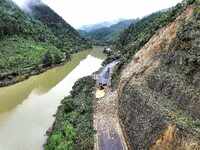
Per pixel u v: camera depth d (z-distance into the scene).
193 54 40.75
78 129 49.88
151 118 38.88
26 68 111.56
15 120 63.62
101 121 52.41
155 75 48.28
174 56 46.12
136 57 71.50
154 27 87.25
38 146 51.31
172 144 31.92
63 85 95.12
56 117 61.94
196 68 38.62
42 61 123.75
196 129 31.22
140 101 45.44
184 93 37.66
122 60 90.62
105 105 60.38
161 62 50.81
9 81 95.62
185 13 54.53
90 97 67.81
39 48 140.75
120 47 153.88
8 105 74.50
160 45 57.12
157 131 35.69
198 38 41.97
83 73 114.25
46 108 71.38
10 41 133.25
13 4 188.12
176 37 49.69
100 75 90.31
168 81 42.84
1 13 146.12
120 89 62.38
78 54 173.38
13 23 145.75
